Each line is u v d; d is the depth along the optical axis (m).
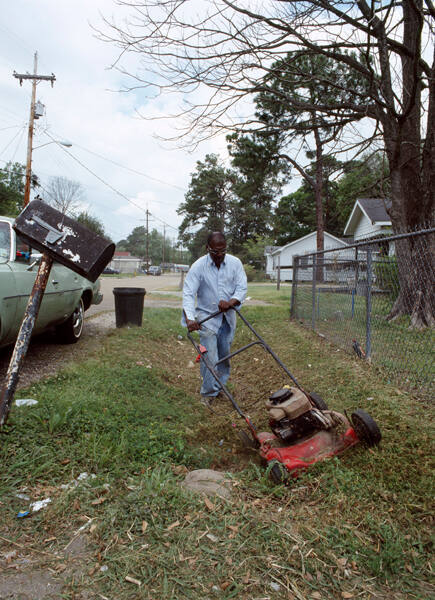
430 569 2.18
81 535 2.24
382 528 2.44
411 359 5.25
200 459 3.45
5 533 2.23
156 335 8.14
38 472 2.74
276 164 13.55
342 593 1.99
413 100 7.42
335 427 3.39
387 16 6.63
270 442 3.37
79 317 7.17
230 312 4.70
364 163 9.38
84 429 3.44
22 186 51.41
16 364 3.03
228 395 3.71
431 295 6.15
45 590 1.88
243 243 60.62
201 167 61.72
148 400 4.63
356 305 6.69
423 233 4.31
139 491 2.62
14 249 5.09
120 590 1.90
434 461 3.04
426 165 8.51
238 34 6.87
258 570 2.07
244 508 2.53
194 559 2.10
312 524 2.48
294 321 9.88
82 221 51.00
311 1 6.59
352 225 26.94
